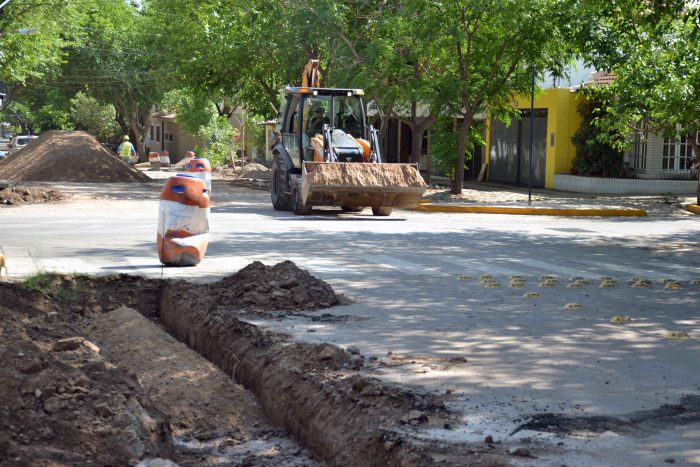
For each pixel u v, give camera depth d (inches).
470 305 388.8
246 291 384.8
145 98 2379.4
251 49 1305.4
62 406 203.9
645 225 815.1
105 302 398.6
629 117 987.3
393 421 223.6
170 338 324.8
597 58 1007.6
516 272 496.7
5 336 248.8
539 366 284.2
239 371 299.9
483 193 1135.6
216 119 2128.4
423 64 1180.5
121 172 1326.3
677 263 556.7
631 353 305.7
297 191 830.5
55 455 189.8
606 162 1237.7
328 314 361.7
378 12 1155.9
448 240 649.0
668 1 669.3
